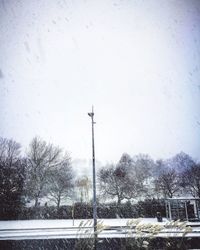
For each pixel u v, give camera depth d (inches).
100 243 308.8
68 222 714.8
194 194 1358.3
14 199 1045.2
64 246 316.5
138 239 306.3
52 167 1269.7
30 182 1175.6
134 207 919.7
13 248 320.5
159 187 1396.4
